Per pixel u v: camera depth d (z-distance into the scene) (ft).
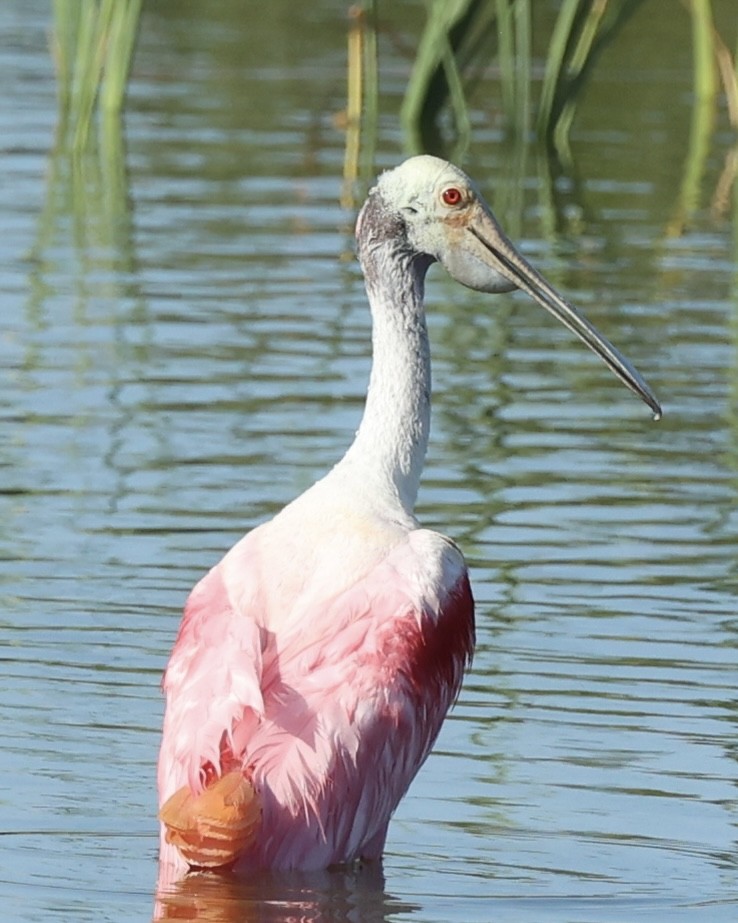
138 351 59.31
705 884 30.68
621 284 69.31
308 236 74.95
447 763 34.94
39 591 41.65
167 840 29.09
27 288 66.13
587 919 29.27
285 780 29.50
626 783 34.09
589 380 58.29
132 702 36.63
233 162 88.74
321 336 61.36
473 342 62.34
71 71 99.81
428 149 94.17
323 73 110.32
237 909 29.32
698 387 57.57
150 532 45.16
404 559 32.40
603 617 41.16
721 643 39.96
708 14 98.07
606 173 90.33
